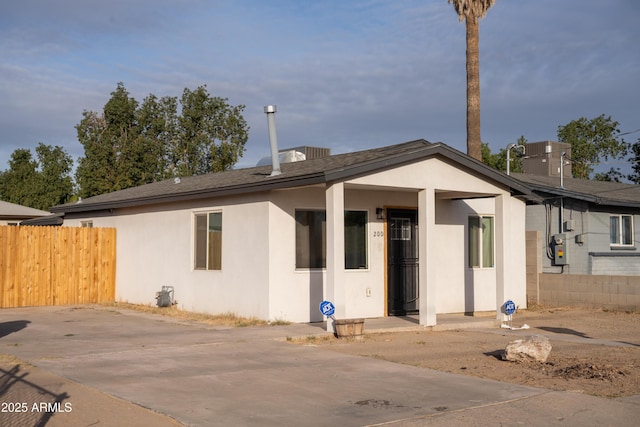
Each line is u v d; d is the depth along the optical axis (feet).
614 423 24.16
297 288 49.11
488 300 61.05
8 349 37.63
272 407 25.95
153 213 61.93
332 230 43.68
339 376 31.63
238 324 47.55
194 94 127.24
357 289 52.70
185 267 57.26
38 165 171.73
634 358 36.99
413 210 56.59
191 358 35.47
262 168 62.59
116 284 67.46
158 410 25.12
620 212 75.31
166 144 127.44
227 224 52.26
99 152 120.57
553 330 49.65
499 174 51.47
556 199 71.56
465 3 74.13
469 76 74.59
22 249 62.64
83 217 75.31
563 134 154.71
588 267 70.64
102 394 27.32
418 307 56.49
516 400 27.32
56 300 64.18
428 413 25.34
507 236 52.70
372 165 44.47
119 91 123.85
